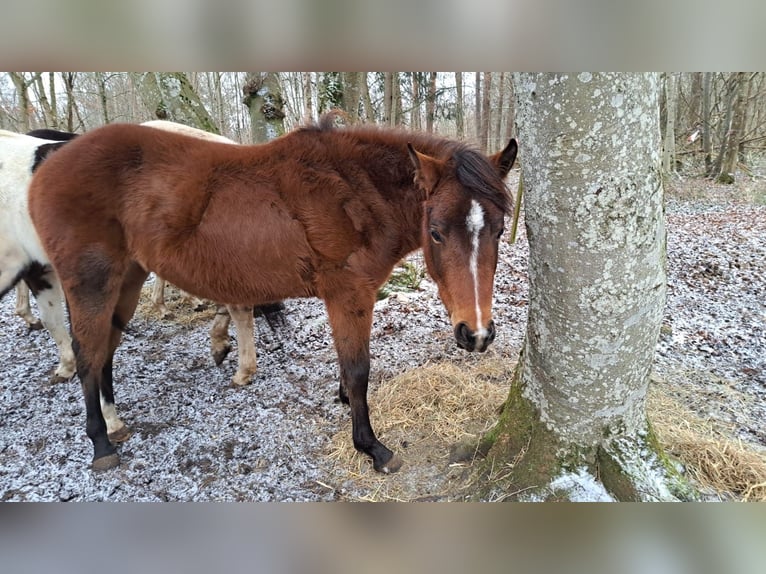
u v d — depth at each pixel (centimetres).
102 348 286
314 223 262
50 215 266
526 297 531
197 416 340
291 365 413
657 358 392
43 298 374
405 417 317
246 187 264
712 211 952
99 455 286
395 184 272
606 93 183
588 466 233
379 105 1102
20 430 326
